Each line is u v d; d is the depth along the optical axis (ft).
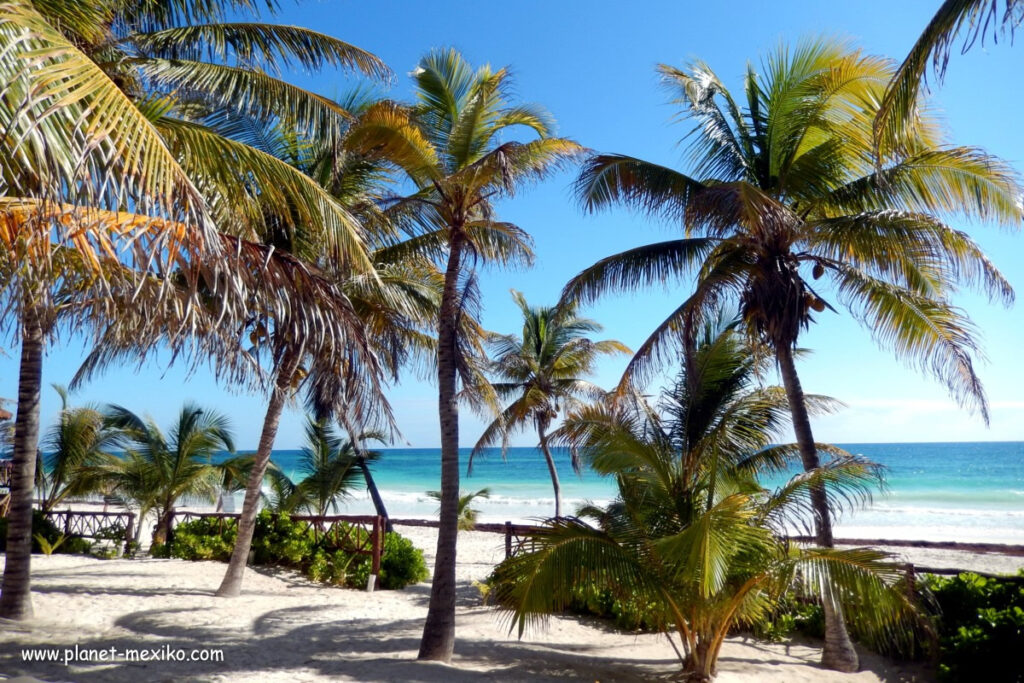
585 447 26.84
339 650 26.63
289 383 16.61
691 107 32.73
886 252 28.04
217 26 23.67
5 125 10.15
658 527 25.08
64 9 17.70
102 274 13.97
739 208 25.66
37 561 43.62
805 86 30.48
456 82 30.22
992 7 12.76
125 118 11.21
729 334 29.35
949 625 28.14
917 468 207.10
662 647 29.66
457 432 27.45
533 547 23.62
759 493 25.89
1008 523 107.65
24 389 28.04
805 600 32.55
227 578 36.50
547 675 24.06
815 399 34.58
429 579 46.44
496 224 28.60
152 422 58.80
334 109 23.43
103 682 19.99
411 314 35.06
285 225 30.76
